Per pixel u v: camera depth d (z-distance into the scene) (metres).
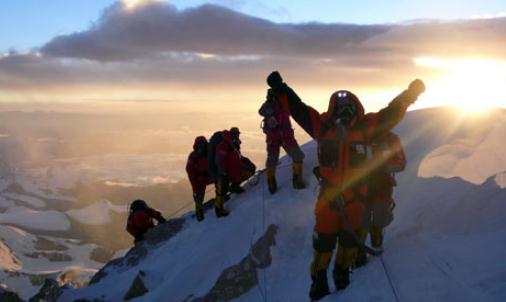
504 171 7.51
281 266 8.41
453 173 8.66
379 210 6.46
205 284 9.02
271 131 10.25
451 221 6.92
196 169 11.38
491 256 5.66
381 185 6.48
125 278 11.26
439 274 5.74
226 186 10.91
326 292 6.20
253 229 9.51
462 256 5.89
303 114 5.82
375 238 6.58
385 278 6.04
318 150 5.85
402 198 8.17
